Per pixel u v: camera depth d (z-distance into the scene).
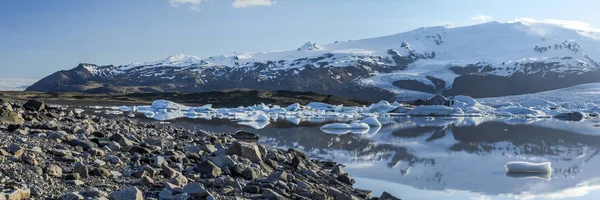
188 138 20.69
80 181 9.52
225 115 62.38
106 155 12.34
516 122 55.66
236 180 11.48
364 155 22.53
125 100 118.44
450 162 20.67
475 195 14.18
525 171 18.33
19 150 10.45
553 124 51.84
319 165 18.41
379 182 15.82
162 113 64.06
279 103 115.88
